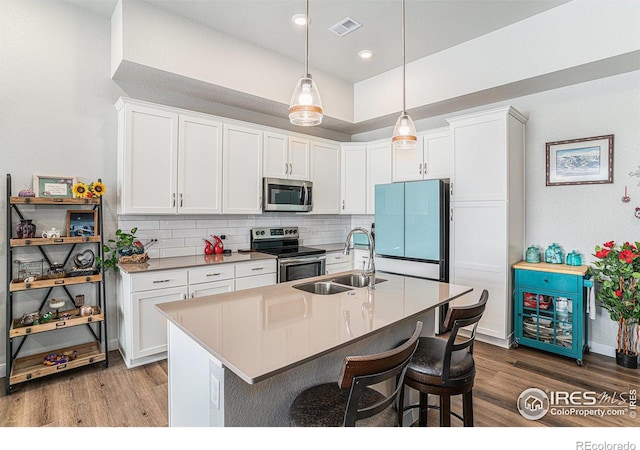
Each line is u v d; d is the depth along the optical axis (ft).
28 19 8.91
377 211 13.32
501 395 7.75
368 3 9.09
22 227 8.39
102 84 9.98
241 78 10.99
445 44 11.30
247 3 9.14
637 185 9.38
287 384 4.74
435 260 11.54
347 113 14.40
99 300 9.69
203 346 4.12
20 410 7.09
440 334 11.87
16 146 8.77
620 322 9.16
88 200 9.06
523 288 10.33
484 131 10.69
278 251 13.20
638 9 8.15
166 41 9.49
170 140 10.18
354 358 3.31
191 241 11.72
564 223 10.63
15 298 8.82
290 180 13.00
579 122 10.30
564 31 9.21
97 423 6.66
